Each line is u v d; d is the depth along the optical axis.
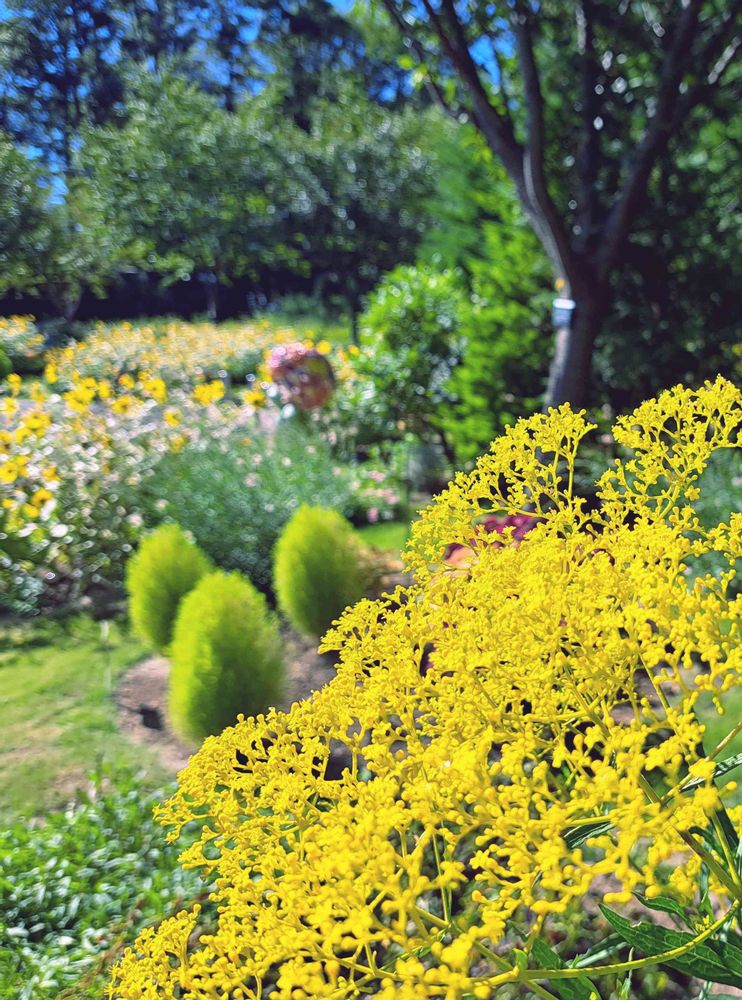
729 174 8.41
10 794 4.15
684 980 2.35
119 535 7.21
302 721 1.13
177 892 3.05
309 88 38.62
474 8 7.22
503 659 1.03
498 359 8.47
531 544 1.19
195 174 26.19
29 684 5.40
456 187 11.22
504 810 0.88
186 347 18.72
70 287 27.88
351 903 0.86
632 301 8.48
